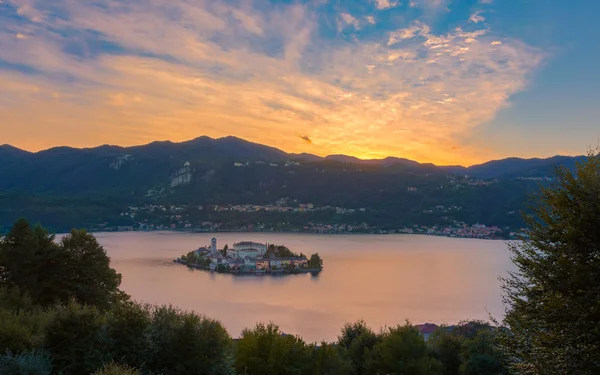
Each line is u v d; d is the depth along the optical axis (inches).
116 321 1126.4
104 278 1996.8
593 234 856.9
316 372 1336.1
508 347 974.4
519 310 956.6
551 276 890.1
